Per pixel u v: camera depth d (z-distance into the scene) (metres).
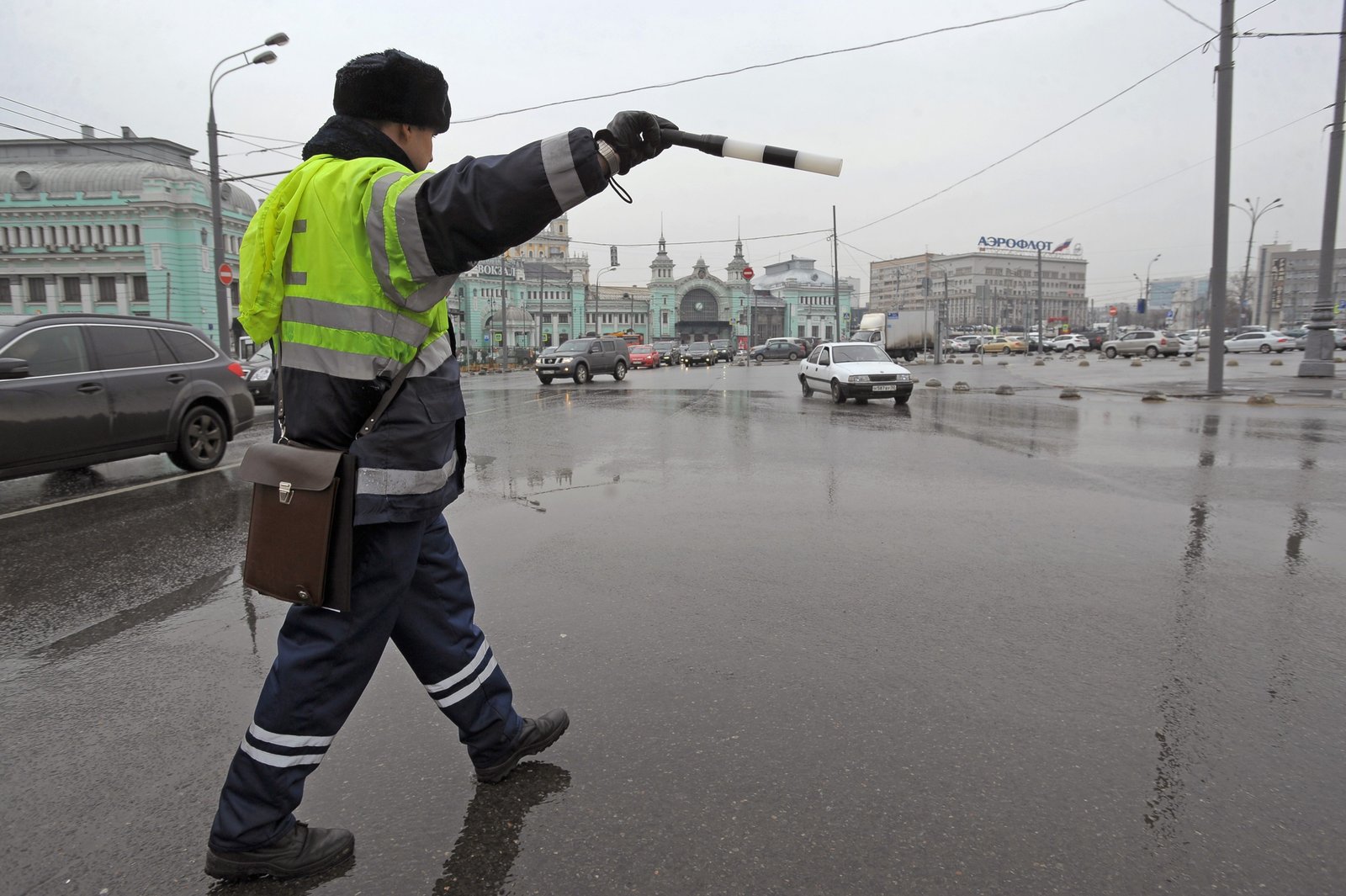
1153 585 4.20
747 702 2.86
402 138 1.98
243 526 5.74
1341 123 20.12
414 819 2.18
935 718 2.73
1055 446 9.74
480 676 2.27
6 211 47.69
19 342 6.54
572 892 1.88
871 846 2.03
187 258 47.81
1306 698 2.88
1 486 7.29
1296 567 4.52
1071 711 2.78
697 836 2.08
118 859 2.02
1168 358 43.72
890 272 159.12
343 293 1.78
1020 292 142.88
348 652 1.89
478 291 83.00
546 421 13.42
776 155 1.85
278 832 1.91
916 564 4.62
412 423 1.87
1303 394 17.28
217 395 8.16
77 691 3.05
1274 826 2.12
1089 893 1.86
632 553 4.89
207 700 2.97
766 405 17.03
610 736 2.62
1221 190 16.59
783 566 4.58
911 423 12.74
